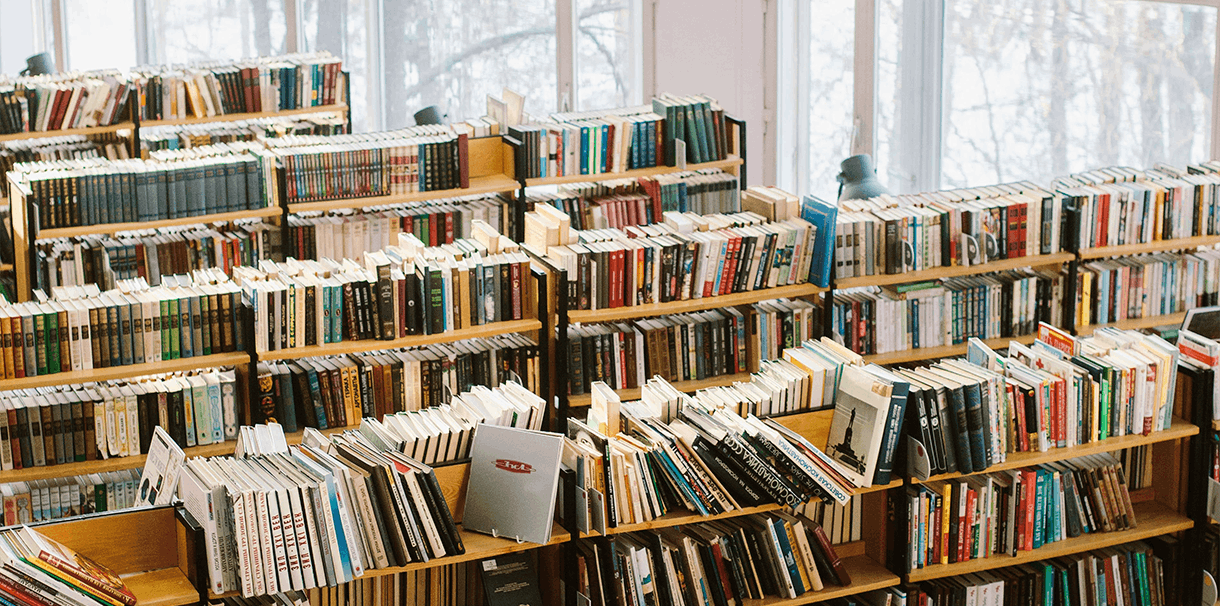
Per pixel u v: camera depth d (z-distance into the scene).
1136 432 4.21
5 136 7.16
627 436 3.79
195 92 7.76
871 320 5.57
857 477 3.89
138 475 4.91
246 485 3.23
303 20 10.35
